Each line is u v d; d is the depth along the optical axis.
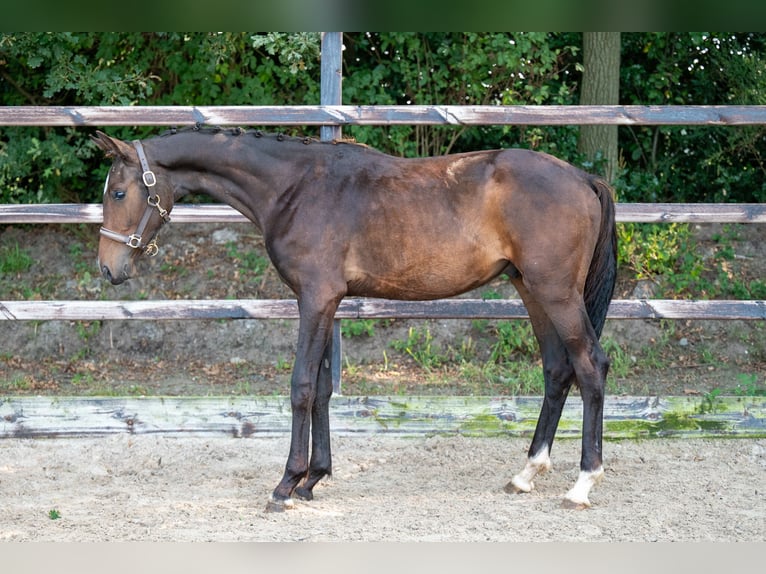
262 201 4.81
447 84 9.00
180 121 5.84
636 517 4.61
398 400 6.05
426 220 4.67
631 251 8.47
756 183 9.84
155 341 8.05
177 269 8.84
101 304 5.97
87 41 8.60
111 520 4.55
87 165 9.06
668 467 5.51
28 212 5.91
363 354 7.93
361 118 5.82
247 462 5.63
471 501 4.91
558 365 5.00
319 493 5.06
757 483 5.22
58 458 5.63
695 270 8.23
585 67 9.07
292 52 7.42
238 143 4.83
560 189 4.60
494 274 4.80
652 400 6.01
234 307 5.98
